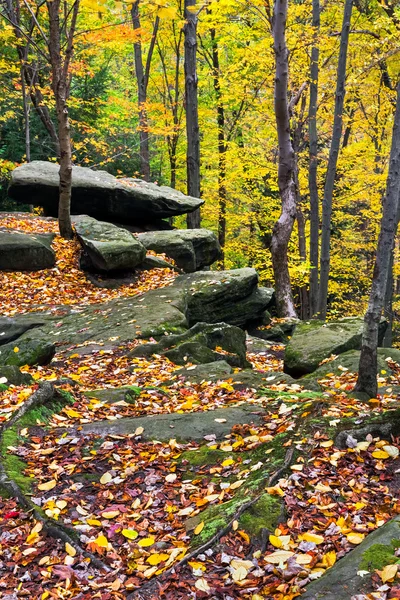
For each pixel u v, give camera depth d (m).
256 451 4.29
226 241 23.47
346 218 20.52
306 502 3.49
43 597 3.02
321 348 8.48
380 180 16.47
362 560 2.73
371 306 5.41
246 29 16.06
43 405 5.28
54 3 11.38
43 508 3.79
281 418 4.91
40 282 12.20
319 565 2.89
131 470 4.29
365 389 5.54
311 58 14.28
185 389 6.35
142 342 8.63
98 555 3.37
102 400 5.84
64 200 13.66
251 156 17.86
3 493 3.96
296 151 17.14
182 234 15.59
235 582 2.91
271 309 20.64
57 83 12.30
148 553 3.35
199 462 4.39
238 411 5.22
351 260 23.23
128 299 10.95
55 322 9.99
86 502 3.94
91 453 4.57
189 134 17.16
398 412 4.36
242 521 3.35
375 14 15.76
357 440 4.11
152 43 20.28
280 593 2.72
